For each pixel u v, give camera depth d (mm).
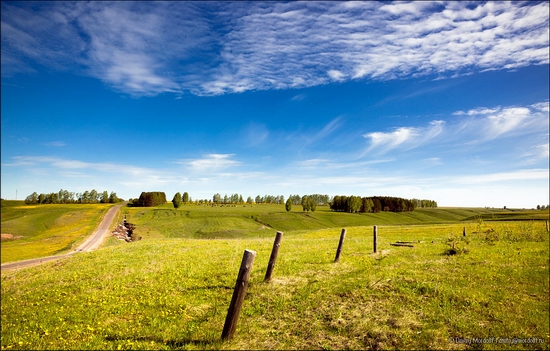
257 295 10852
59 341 8305
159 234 99375
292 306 9922
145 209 166125
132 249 23812
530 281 13312
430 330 8523
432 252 19484
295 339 7895
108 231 100438
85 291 12766
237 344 7527
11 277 20453
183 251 21375
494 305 10578
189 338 8000
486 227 39094
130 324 9195
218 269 15094
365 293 10977
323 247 22203
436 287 11711
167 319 9383
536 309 10438
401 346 7711
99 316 9938
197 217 132375
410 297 10789
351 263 15531
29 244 74875
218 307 10172
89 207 171875
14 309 11648
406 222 153000
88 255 23188
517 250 20438
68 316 10109
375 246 19281
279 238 12367
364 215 161625
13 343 8359
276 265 15188
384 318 9055
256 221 127312
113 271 15992
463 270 14641
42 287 14461
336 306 9828
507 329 8883
